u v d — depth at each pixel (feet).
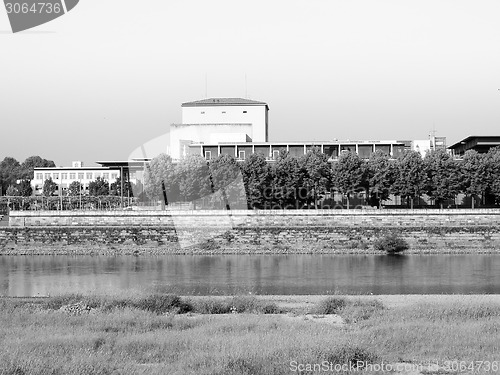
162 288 288.30
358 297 235.81
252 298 216.54
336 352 118.21
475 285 297.94
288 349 120.88
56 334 145.18
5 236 456.45
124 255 421.59
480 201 565.53
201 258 407.03
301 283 306.14
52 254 431.02
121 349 128.26
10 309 187.83
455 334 142.20
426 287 292.81
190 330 154.20
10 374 106.63
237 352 118.52
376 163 521.24
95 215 462.60
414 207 563.89
